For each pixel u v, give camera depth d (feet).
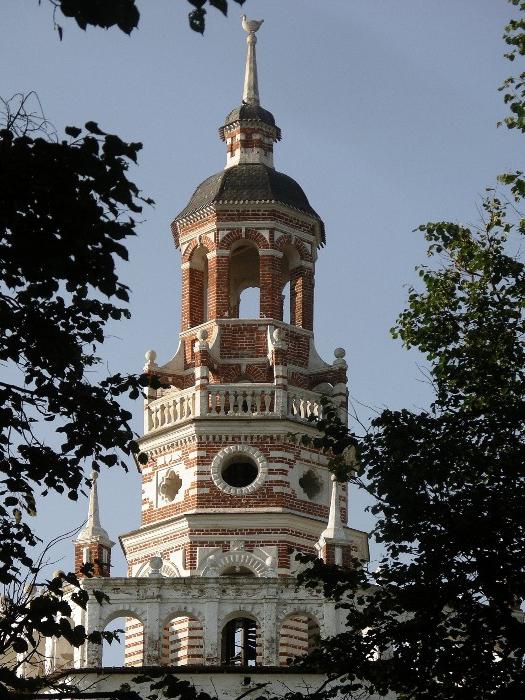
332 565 180.24
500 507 171.22
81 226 139.03
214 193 281.33
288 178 286.87
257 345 275.18
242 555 259.80
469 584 171.22
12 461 151.74
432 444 176.45
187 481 265.34
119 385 154.71
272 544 260.42
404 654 170.81
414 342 186.19
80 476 153.28
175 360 277.23
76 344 150.82
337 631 243.40
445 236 189.78
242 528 261.65
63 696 143.84
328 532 252.01
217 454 265.54
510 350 183.21
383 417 179.52
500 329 184.44
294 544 261.24
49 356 148.77
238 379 273.75
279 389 267.39
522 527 171.01
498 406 178.70
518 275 186.60
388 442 177.37
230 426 266.16
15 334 147.84
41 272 141.49
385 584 176.45
